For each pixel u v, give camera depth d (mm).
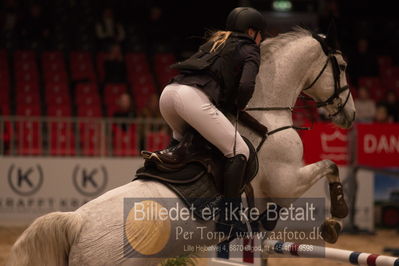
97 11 19453
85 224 4641
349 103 6086
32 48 17859
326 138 12125
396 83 18281
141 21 20062
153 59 18641
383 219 13305
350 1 20891
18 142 12992
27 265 4523
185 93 5105
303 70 5883
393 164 12258
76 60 17859
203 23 20375
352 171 12195
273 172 5496
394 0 21062
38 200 12703
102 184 12906
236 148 5180
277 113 5699
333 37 5996
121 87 16656
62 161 12797
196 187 5117
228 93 5293
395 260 5352
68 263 4609
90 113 15523
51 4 18922
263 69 5742
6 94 16141
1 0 18625
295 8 19469
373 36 19609
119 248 4672
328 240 5883
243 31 5465
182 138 5273
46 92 16328
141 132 13023
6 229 12211
